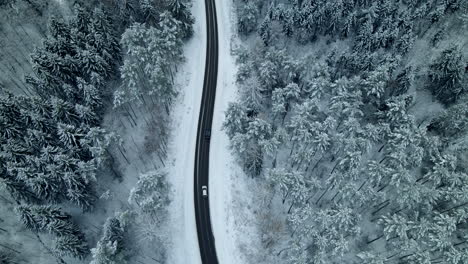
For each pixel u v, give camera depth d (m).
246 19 72.88
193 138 63.34
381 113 57.50
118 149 60.59
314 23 70.25
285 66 62.94
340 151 54.69
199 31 77.25
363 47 66.31
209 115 66.06
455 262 45.00
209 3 80.75
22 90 68.75
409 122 54.38
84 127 55.31
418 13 67.06
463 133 56.00
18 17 73.94
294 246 47.12
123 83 61.53
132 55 63.47
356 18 68.44
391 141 53.84
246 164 56.19
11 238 53.62
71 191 49.34
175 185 58.47
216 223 54.69
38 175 48.12
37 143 54.03
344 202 52.78
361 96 59.84
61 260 51.56
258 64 69.50
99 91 61.88
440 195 49.31
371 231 52.94
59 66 59.12
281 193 55.69
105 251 44.81
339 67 66.00
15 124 56.12
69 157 51.84
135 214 53.03
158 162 60.72
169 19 67.62
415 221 48.19
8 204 56.50
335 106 56.66
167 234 53.81
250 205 55.59
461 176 49.53
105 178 58.50
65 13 75.81
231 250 52.28
